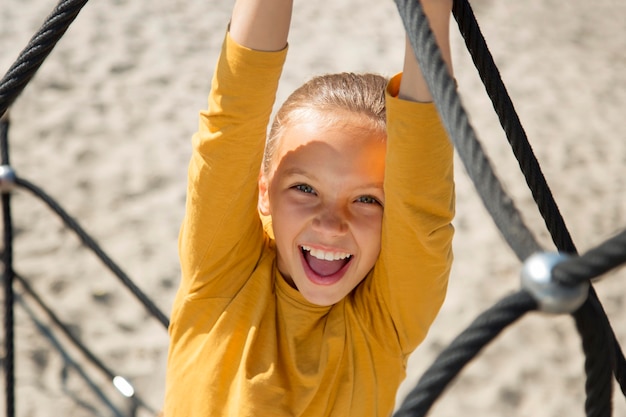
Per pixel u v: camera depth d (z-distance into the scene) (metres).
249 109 1.33
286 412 1.42
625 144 6.20
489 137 5.95
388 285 1.42
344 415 1.46
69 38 6.12
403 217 1.33
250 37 1.29
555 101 6.59
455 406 4.18
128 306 4.41
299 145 1.41
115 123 5.47
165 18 6.56
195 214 1.43
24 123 5.36
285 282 1.50
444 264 1.40
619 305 4.83
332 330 1.48
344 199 1.40
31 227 4.73
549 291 0.65
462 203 5.33
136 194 5.03
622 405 4.18
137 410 3.96
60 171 5.08
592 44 7.52
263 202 1.52
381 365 1.48
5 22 6.14
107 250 4.67
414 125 1.25
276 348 1.46
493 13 7.74
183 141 5.43
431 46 0.79
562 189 5.68
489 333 0.65
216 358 1.45
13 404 2.82
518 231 0.69
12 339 2.84
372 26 6.96
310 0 7.20
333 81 1.48
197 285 1.48
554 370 4.44
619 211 5.53
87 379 4.05
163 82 5.88
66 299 4.39
